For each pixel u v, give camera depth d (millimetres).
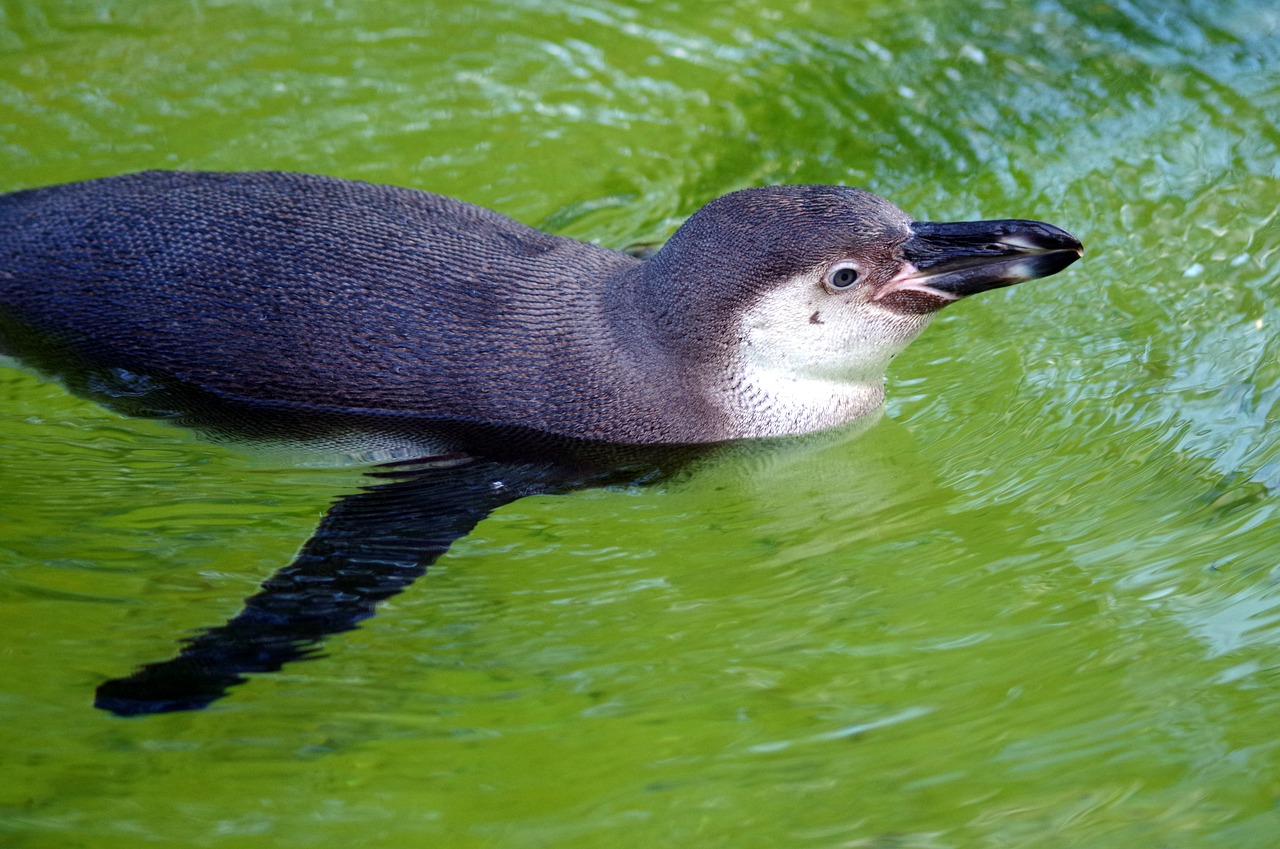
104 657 6449
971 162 10281
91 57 11250
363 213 7879
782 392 7953
